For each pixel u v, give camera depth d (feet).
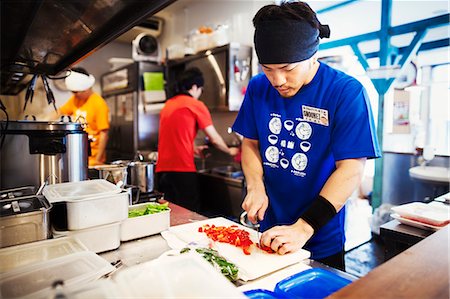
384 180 9.94
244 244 3.48
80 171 4.94
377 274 2.20
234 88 10.09
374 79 9.29
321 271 2.91
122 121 14.42
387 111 10.09
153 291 2.11
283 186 4.45
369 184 11.69
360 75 10.19
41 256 2.86
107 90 15.80
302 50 3.41
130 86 13.46
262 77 4.78
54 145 4.60
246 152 4.94
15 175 4.53
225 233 3.80
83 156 4.99
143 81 12.98
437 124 9.66
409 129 9.96
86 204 3.22
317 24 3.53
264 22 3.41
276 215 4.56
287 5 3.45
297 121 4.17
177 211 5.09
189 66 11.72
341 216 4.29
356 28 10.54
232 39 11.61
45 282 2.37
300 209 4.35
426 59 9.91
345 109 3.76
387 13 8.98
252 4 10.61
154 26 15.55
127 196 3.54
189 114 8.69
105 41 4.31
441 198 5.53
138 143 13.29
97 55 16.67
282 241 3.24
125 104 14.07
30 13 3.45
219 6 12.14
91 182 3.99
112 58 16.46
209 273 2.33
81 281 2.39
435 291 1.99
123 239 3.68
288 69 3.55
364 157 3.68
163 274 2.27
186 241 3.68
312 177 4.18
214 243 3.59
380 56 9.26
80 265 2.65
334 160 4.07
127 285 2.12
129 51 17.47
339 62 9.61
